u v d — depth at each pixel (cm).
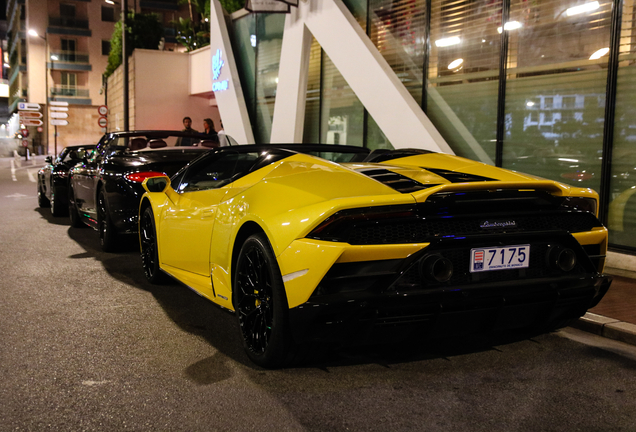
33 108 4369
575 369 319
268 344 304
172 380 302
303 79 1164
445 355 339
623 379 305
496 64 787
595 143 662
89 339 371
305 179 327
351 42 988
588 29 664
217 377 306
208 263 391
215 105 2455
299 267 278
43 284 528
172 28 5372
